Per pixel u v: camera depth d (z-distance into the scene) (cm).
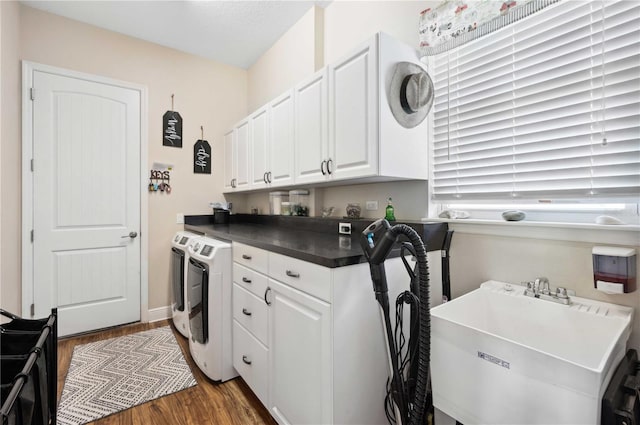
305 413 126
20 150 230
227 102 340
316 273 119
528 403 82
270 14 251
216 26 267
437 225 156
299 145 209
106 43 268
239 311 183
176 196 306
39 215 239
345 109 168
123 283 277
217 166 334
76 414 157
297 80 260
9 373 82
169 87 302
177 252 263
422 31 165
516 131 139
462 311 124
